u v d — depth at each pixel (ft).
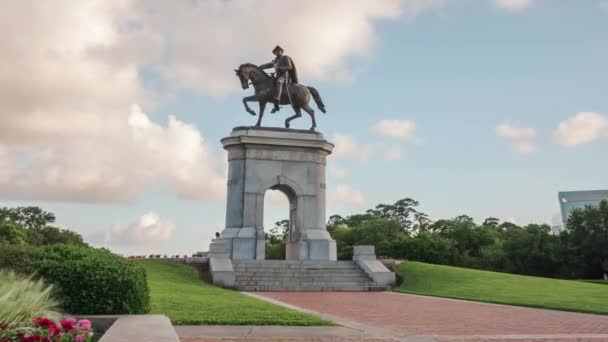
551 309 69.62
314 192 130.11
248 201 125.80
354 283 106.63
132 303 41.34
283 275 108.06
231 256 120.67
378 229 320.91
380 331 46.44
